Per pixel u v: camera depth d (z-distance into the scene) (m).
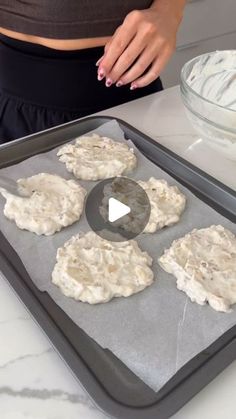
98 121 0.51
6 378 0.29
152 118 0.53
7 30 0.55
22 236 0.39
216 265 0.36
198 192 0.44
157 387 0.28
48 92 0.57
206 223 0.41
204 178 0.44
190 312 0.33
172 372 0.29
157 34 0.50
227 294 0.34
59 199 0.42
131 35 0.49
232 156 0.46
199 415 0.27
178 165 0.46
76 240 0.38
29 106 0.58
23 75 0.56
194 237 0.38
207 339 0.31
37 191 0.43
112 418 0.26
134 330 0.32
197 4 1.12
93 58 0.55
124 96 0.59
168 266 0.36
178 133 0.51
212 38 1.21
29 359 0.30
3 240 0.39
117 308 0.33
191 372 0.29
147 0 0.55
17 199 0.41
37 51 0.55
